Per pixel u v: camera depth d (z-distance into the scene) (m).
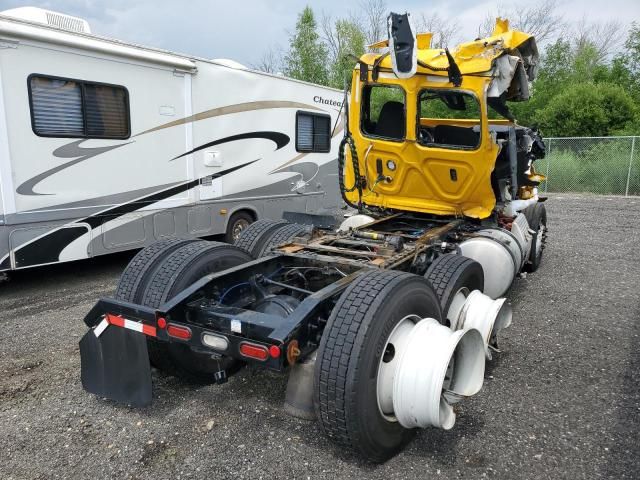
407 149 5.12
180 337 2.75
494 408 3.23
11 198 5.15
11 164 5.12
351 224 5.76
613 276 6.66
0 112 4.98
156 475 2.57
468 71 4.64
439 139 5.43
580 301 5.55
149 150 6.36
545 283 6.30
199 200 7.06
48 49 5.29
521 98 5.92
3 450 2.77
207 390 3.45
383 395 2.58
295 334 2.52
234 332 2.71
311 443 2.85
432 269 3.72
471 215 5.33
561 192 17.66
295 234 4.58
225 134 7.32
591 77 29.56
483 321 3.49
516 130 6.03
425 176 5.26
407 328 2.77
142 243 6.42
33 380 3.59
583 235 9.66
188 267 3.33
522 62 5.13
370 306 2.54
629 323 4.85
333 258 3.62
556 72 29.48
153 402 3.28
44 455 2.73
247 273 3.46
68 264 7.11
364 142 5.38
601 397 3.38
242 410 3.20
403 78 4.64
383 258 3.62
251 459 2.70
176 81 6.56
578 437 2.90
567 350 4.18
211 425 3.02
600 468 2.62
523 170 6.04
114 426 3.01
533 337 4.46
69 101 5.53
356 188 5.73
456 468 2.62
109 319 3.03
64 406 3.23
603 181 17.19
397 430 2.70
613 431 2.97
